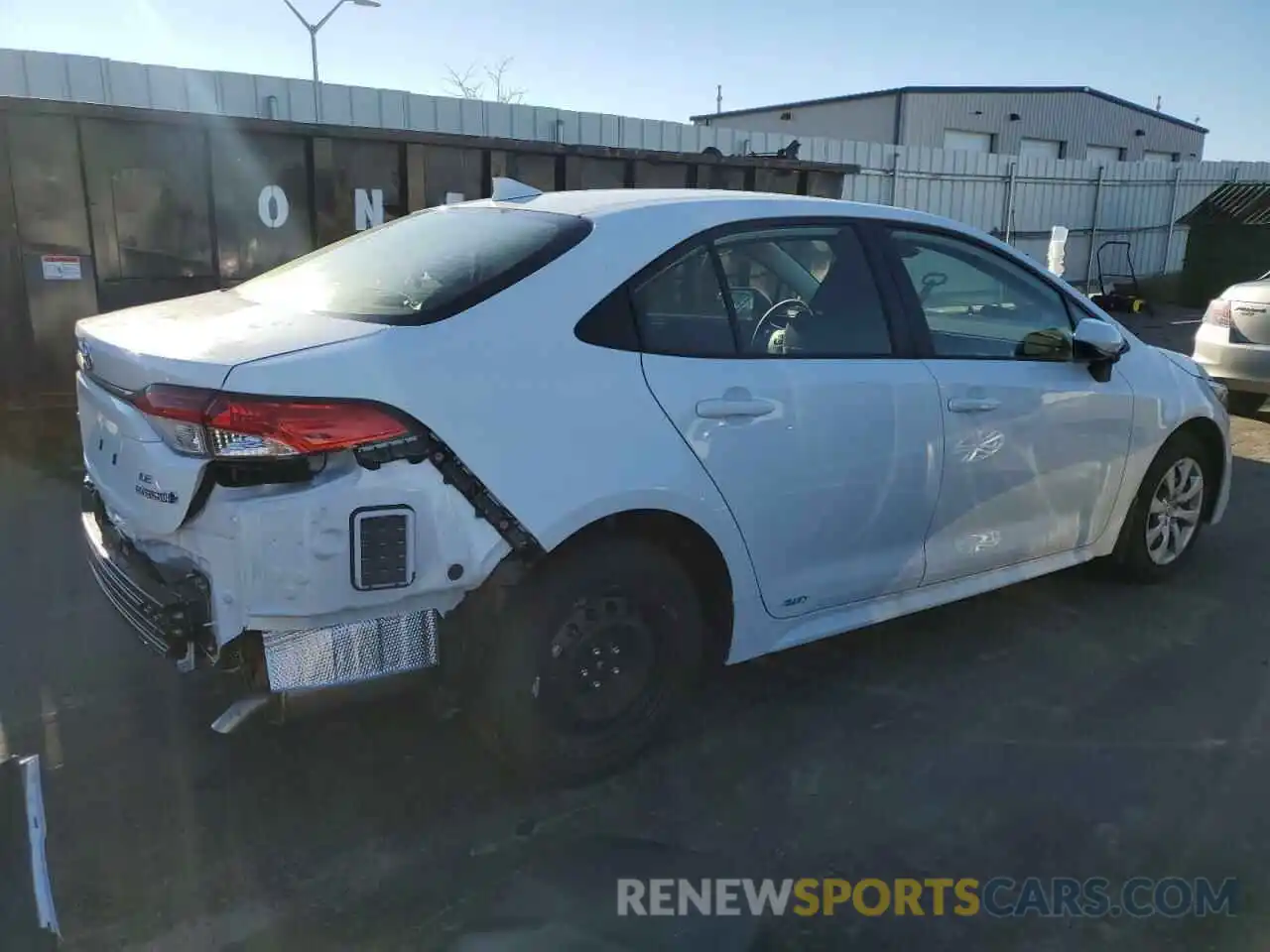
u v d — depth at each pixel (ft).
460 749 10.51
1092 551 14.30
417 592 8.27
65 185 20.20
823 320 11.02
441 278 9.31
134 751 10.34
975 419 11.94
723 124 128.98
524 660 9.03
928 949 7.82
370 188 23.75
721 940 7.86
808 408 10.42
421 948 7.71
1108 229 75.31
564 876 8.58
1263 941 7.95
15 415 21.44
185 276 21.79
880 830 9.30
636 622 9.76
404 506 8.08
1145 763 10.50
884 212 11.98
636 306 9.62
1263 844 9.17
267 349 8.07
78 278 20.67
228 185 21.89
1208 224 61.41
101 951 7.57
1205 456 15.76
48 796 9.50
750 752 10.60
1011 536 12.88
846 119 114.83
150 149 20.89
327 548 7.88
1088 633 13.75
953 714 11.47
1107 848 9.09
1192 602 14.89
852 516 11.02
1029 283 13.25
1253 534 18.19
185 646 8.05
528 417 8.66
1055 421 12.85
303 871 8.56
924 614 14.38
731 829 9.28
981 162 67.31
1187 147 133.28
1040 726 11.23
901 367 11.38
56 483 19.58
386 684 8.46
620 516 9.37
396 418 8.02
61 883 8.30
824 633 11.29
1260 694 12.04
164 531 8.13
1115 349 12.77
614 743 9.89
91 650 12.53
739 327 10.32
